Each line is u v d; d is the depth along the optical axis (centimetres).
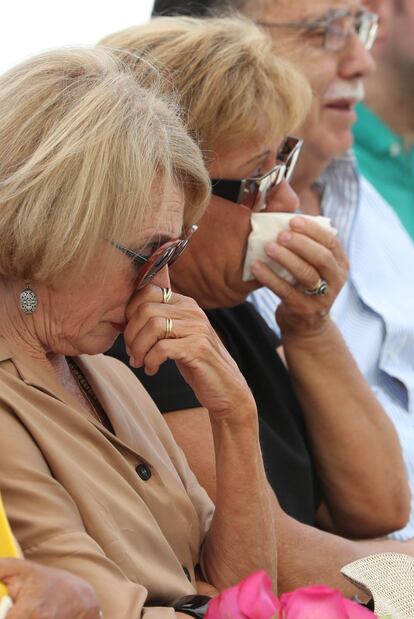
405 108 1650
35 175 634
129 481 698
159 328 715
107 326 699
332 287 943
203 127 856
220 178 873
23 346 673
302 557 849
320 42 1130
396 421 1156
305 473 952
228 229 890
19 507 607
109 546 645
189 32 869
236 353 957
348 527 1029
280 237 906
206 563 770
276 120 870
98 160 640
